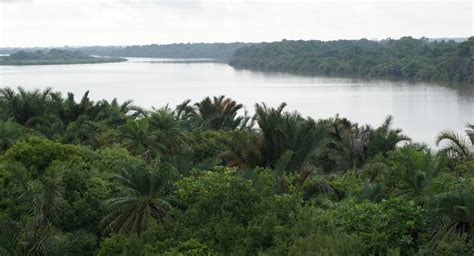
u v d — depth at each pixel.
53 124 43.25
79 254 19.59
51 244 18.38
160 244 16.08
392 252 14.40
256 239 15.95
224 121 52.41
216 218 17.27
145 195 20.48
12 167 19.95
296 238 14.84
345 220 16.88
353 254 13.51
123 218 20.23
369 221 16.41
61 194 20.59
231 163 28.89
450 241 15.38
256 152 28.58
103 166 26.62
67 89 151.25
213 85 170.38
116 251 16.28
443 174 20.89
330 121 37.09
